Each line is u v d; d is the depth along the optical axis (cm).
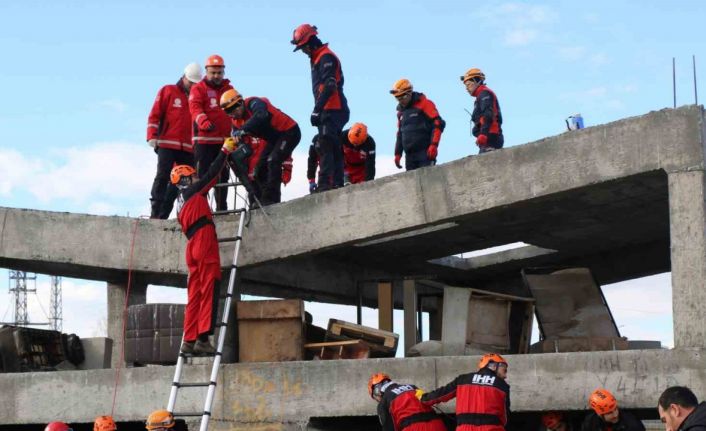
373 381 1045
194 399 1215
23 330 1395
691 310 998
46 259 1320
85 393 1268
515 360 1078
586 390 1041
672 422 604
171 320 1259
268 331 1237
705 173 1007
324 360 1186
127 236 1294
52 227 1326
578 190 1066
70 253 1313
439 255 1558
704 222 998
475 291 1224
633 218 1377
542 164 1080
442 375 1111
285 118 1275
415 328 1373
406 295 1390
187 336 1155
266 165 1295
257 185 1304
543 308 1271
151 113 1367
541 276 1281
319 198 1204
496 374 979
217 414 1202
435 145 1321
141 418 1234
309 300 1619
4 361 1404
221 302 1255
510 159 1098
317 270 1511
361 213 1177
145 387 1241
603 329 1245
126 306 1318
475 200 1113
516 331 1272
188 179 1183
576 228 1432
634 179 1051
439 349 1223
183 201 1168
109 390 1256
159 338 1261
